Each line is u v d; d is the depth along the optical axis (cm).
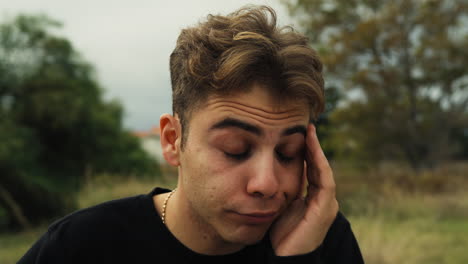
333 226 144
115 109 1984
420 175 1212
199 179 102
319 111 108
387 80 1708
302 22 1834
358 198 893
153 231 121
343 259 140
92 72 1823
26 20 1609
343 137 1731
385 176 1197
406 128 1794
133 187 937
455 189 1121
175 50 115
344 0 1759
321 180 120
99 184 1012
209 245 119
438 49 1669
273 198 102
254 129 97
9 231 772
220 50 100
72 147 1524
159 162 2025
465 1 1666
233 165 100
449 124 1853
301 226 120
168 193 131
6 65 1548
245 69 94
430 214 812
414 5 1703
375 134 1784
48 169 1418
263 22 106
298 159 109
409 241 567
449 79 1738
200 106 101
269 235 126
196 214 117
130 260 119
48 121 1473
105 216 124
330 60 1703
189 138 104
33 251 126
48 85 1560
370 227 628
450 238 618
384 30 1714
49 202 870
